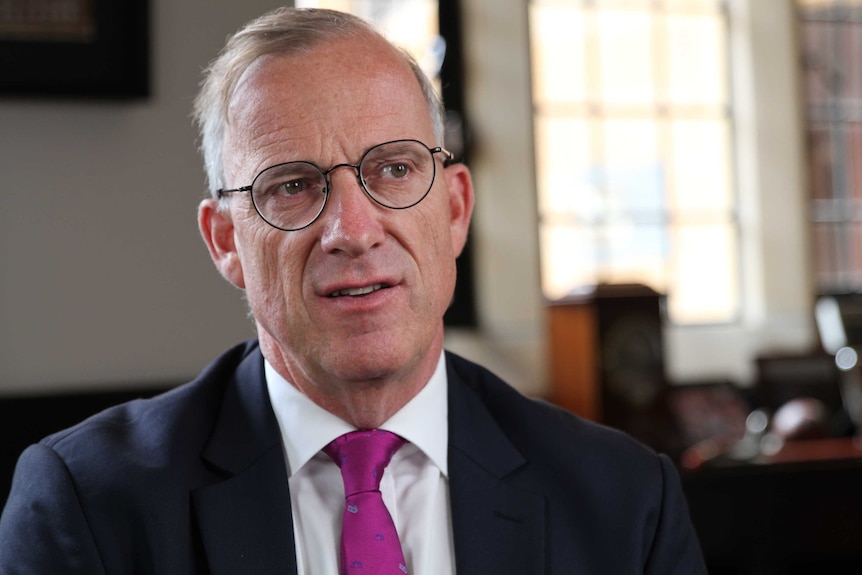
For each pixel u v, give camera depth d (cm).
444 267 206
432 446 214
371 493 204
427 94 220
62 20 347
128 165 359
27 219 353
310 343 196
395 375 201
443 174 210
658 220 891
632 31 891
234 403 221
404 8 815
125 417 223
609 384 674
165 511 201
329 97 197
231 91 205
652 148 892
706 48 908
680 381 843
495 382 238
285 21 205
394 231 195
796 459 521
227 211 212
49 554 197
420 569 207
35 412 340
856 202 927
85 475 205
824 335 861
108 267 357
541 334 809
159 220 361
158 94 362
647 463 225
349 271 191
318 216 194
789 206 907
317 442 209
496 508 213
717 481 502
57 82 346
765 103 907
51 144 355
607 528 214
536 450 224
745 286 907
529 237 823
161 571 197
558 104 873
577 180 875
